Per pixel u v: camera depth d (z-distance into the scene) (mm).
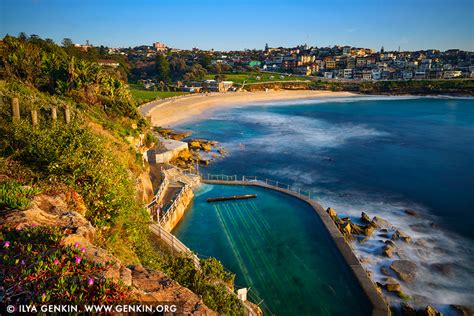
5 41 43656
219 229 26922
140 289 5660
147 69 179750
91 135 13883
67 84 36969
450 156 55406
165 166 40188
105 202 10984
